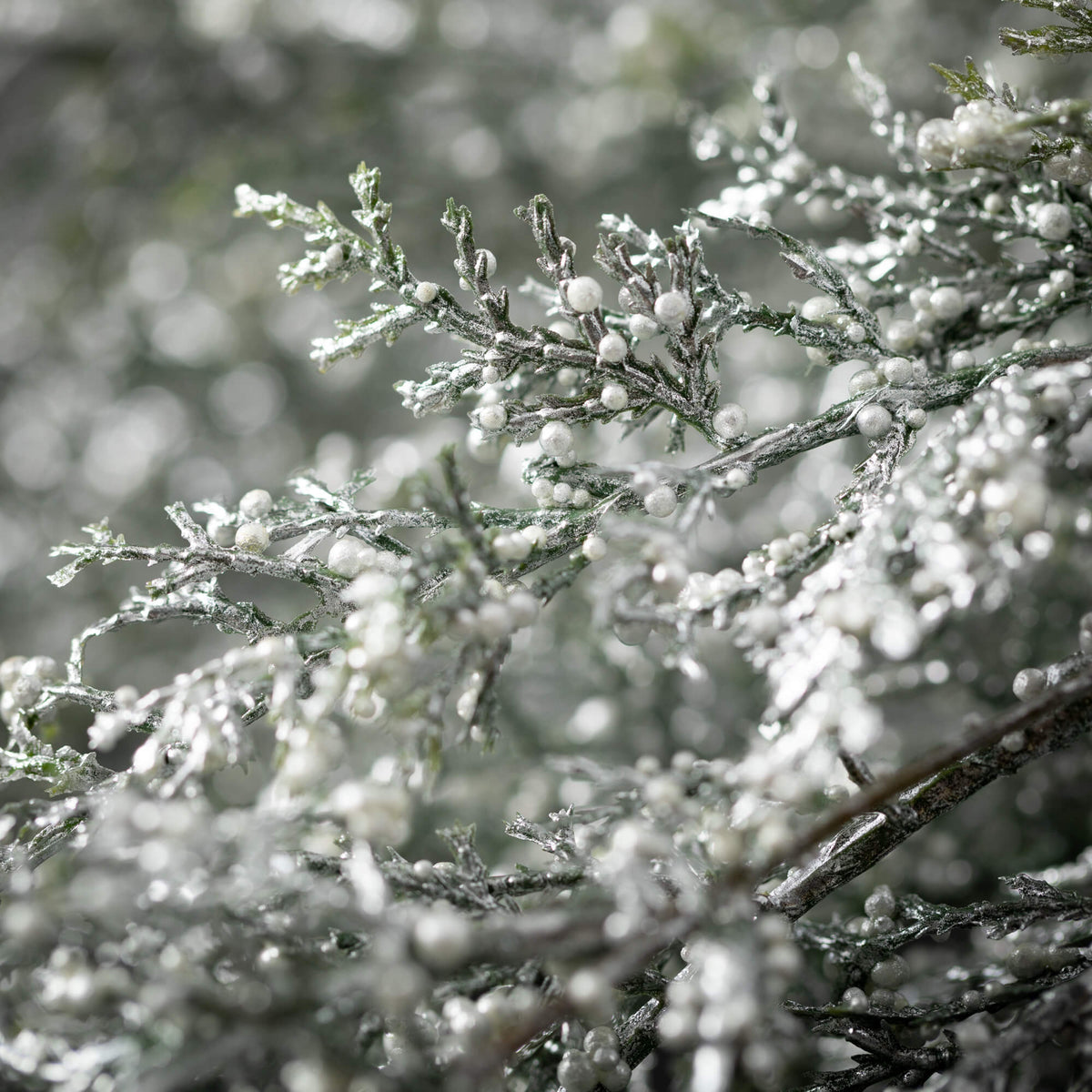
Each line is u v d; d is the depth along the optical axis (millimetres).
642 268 795
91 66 1471
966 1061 744
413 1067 745
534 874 764
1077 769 875
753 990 726
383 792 738
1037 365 783
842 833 776
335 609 787
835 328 799
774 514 1020
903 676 876
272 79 1413
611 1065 763
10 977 754
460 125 1357
